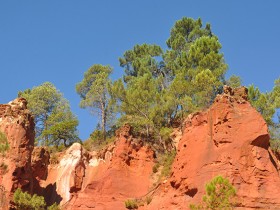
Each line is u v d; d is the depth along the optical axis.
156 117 71.25
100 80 84.81
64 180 65.62
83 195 60.28
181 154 55.72
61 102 91.19
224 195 40.69
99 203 59.41
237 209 47.06
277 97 69.25
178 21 98.31
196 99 69.94
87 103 83.19
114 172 62.31
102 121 81.06
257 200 48.00
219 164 50.84
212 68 77.62
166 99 72.56
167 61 90.94
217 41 83.00
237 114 53.53
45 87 91.50
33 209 53.53
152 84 76.50
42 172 67.00
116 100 77.00
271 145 62.06
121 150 64.25
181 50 92.31
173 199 53.09
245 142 51.22
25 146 57.28
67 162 67.94
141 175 63.22
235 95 56.66
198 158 53.34
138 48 99.62
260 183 49.16
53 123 85.50
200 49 82.19
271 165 50.53
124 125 67.44
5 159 55.47
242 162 50.31
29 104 87.62
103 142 77.31
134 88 77.62
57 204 63.41
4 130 57.09
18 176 55.19
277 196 48.47
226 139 52.25
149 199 57.03
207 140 53.94
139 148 65.69
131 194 60.88
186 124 59.00
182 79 74.06
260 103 66.62
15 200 52.94
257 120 52.41
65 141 81.19
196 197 50.25
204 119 56.47
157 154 67.00
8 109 59.47
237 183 48.97
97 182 61.41
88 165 67.88
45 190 65.75
